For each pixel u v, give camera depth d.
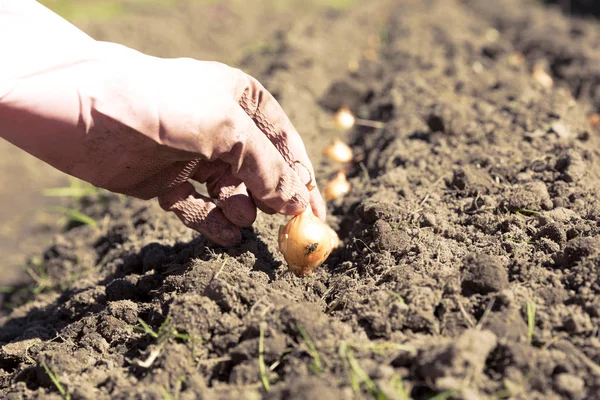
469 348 0.52
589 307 0.55
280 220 0.68
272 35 1.40
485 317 0.55
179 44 1.34
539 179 0.67
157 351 0.56
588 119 0.86
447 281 0.57
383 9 1.52
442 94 0.88
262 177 0.58
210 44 1.38
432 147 0.76
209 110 0.57
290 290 0.59
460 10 1.49
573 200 0.65
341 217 0.71
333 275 0.63
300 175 0.61
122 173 0.58
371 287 0.59
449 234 0.63
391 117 0.86
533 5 1.58
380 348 0.54
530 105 0.81
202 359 0.56
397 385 0.52
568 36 1.23
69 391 0.56
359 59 1.20
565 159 0.67
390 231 0.62
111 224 0.79
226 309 0.57
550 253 0.60
